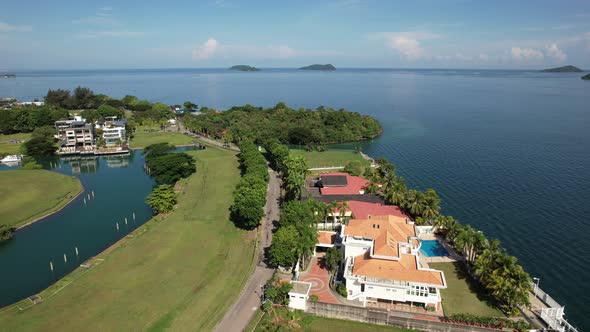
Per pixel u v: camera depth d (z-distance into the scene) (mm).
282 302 85938
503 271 82312
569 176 173750
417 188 163125
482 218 131625
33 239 124062
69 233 128250
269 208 140625
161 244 112938
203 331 77062
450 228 109812
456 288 91750
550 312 79750
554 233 120250
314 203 119062
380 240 93812
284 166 162750
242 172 188250
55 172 195375
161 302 85812
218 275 97000
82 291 90250
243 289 91438
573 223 126625
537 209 138250
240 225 126250
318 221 119062
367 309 80875
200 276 96438
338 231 116875
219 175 184250
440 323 77250
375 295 86500
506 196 151500
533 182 167000
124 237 122188
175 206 144500
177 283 93250
